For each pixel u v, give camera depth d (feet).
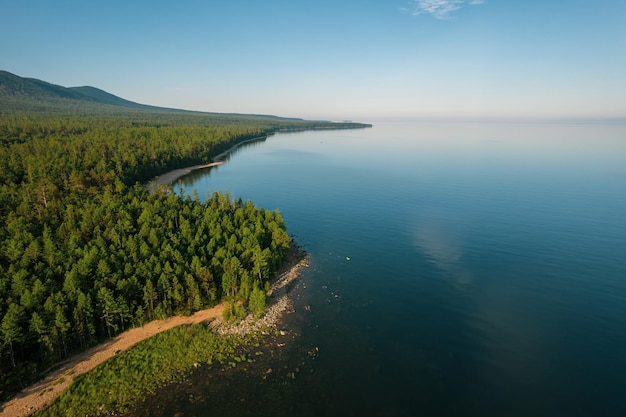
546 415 163.02
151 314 224.53
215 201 403.13
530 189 573.33
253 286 242.17
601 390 177.37
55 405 162.61
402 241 365.61
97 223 308.60
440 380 183.01
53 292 212.43
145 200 398.62
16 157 536.42
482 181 639.35
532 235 377.09
